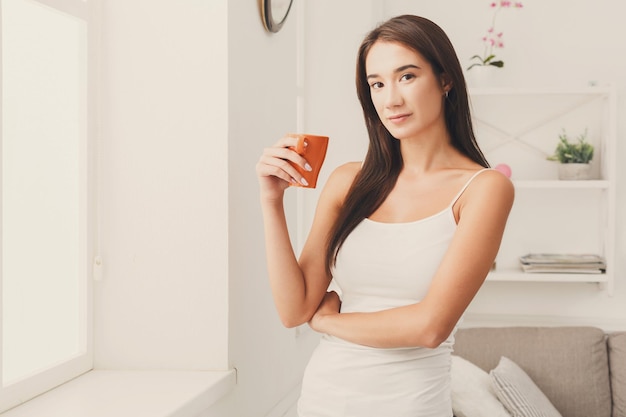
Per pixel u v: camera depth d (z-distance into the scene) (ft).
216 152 5.52
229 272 5.57
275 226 4.53
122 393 4.90
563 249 12.12
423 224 4.20
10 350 6.65
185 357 5.59
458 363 8.94
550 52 12.14
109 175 5.64
